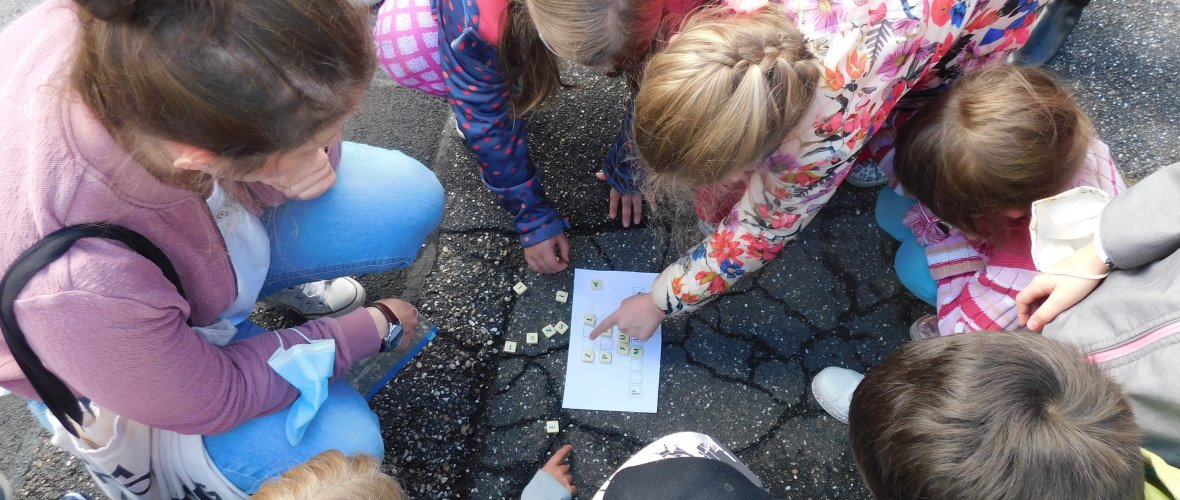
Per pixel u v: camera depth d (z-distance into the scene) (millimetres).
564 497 1636
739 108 970
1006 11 1445
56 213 969
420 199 1661
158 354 1104
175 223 1105
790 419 1765
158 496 1417
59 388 1093
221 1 805
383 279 1972
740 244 1436
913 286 1816
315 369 1359
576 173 2080
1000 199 1394
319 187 1278
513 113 1583
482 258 1981
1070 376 973
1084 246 1309
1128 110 2051
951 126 1367
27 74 1026
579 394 1799
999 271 1538
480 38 1342
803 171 1229
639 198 1950
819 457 1719
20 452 1771
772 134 1023
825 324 1875
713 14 1154
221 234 1231
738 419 1767
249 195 1317
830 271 1937
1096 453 901
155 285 1084
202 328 1307
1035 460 905
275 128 920
